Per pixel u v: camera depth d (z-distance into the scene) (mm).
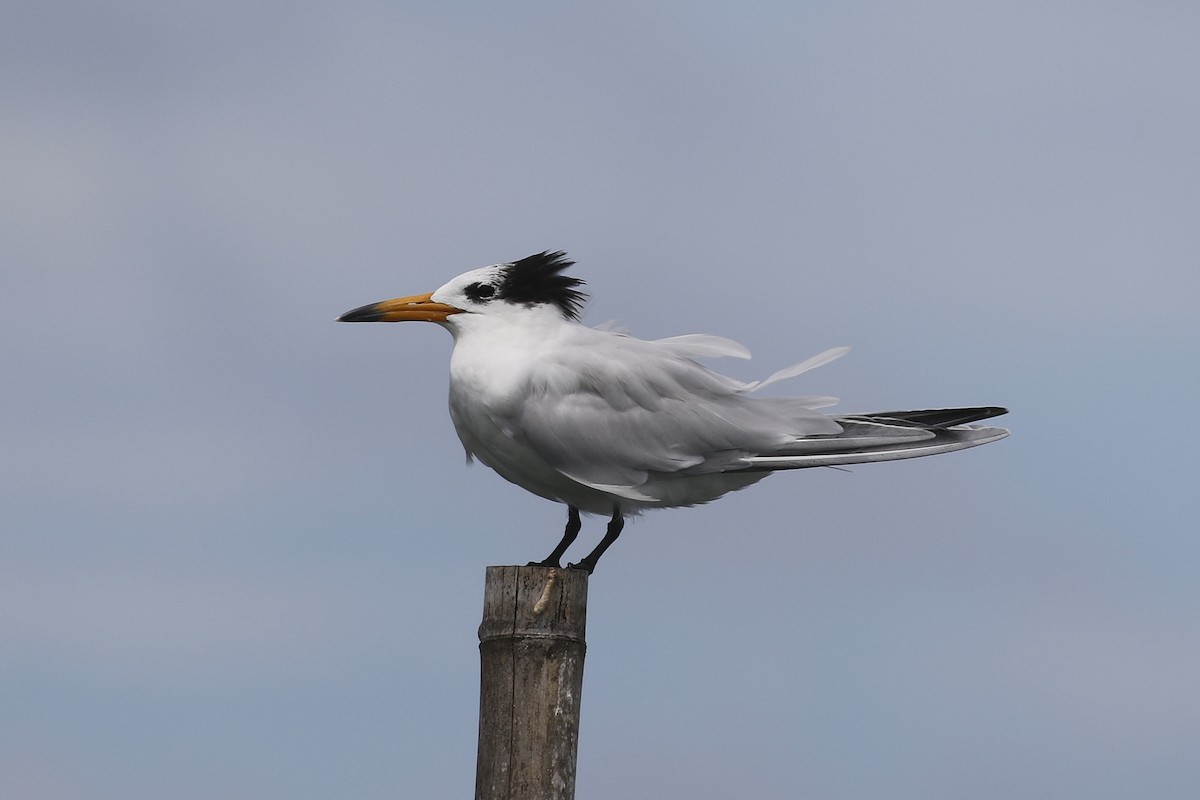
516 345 11594
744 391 11961
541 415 11391
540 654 9070
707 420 11734
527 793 8961
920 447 11906
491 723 9102
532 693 9039
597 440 11484
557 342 11609
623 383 11523
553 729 9016
